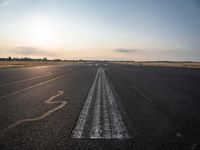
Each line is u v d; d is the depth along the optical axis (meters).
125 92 12.89
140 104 9.17
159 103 9.45
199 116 7.11
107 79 22.42
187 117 6.97
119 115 7.19
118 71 39.97
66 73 33.06
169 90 14.05
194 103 9.48
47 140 4.76
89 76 26.88
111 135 5.14
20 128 5.66
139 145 4.50
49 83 18.19
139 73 33.66
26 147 4.36
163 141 4.75
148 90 13.91
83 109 8.11
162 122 6.35
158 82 19.55
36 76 26.50
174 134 5.25
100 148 4.32
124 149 4.27
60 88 14.80
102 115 7.18
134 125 6.02
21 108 8.22
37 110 7.88
